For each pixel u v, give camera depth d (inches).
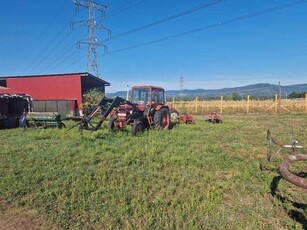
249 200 173.0
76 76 869.2
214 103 1143.0
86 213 155.9
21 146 341.1
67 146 332.8
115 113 434.0
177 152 295.4
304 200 171.5
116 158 275.4
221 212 156.0
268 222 145.9
